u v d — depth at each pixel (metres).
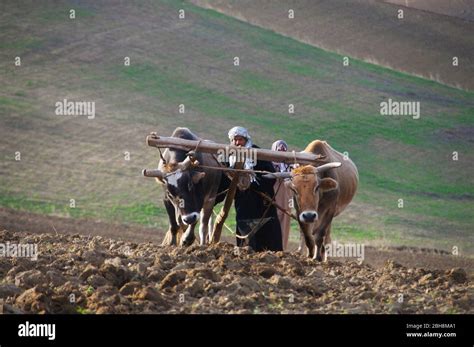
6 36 51.53
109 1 59.41
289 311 8.86
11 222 28.58
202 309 8.70
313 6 66.75
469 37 64.75
